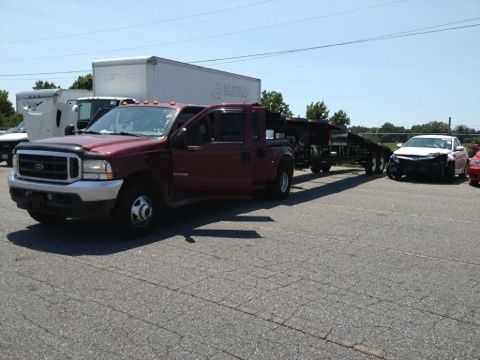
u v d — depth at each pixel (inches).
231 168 324.5
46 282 199.8
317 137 596.1
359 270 226.1
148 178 288.0
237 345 148.3
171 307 176.2
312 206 405.1
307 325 163.6
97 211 255.9
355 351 146.6
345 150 640.4
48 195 261.1
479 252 265.4
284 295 190.5
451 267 235.6
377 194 493.4
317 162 590.6
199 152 310.5
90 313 169.5
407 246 274.7
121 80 632.4
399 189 542.3
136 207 274.5
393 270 227.9
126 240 272.2
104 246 258.1
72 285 196.9
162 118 315.6
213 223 324.5
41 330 155.8
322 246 268.7
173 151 297.9
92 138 285.6
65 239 271.9
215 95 732.0
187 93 671.8
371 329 161.9
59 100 716.7
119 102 608.7
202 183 313.4
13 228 297.9
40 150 264.7
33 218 306.2
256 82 852.0
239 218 344.2
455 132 1068.5
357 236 295.9
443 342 154.1
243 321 165.6
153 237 281.1
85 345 146.4
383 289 201.0
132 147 274.2
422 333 160.2
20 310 171.0
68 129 374.3
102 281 202.1
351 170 794.8
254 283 203.5
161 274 212.4
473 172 588.4
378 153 714.2
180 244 265.3
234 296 188.1
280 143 429.1
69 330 156.2
